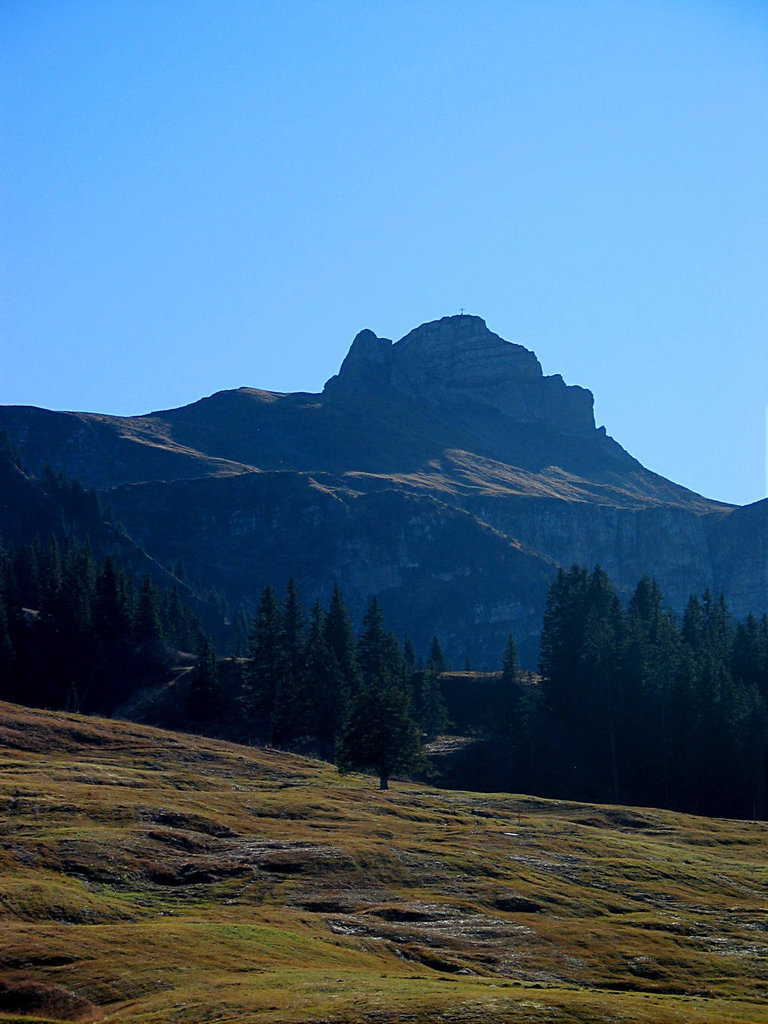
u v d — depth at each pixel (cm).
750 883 7906
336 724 14575
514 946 5722
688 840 10019
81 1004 4191
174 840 7312
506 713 15288
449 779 14150
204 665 15625
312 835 8012
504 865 7594
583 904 6800
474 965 5344
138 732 12481
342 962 5000
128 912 5644
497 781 14112
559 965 5469
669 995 5072
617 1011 4134
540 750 14538
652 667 14975
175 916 5694
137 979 4403
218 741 13100
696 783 13538
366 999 4081
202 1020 3888
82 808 7781
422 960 5338
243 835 7831
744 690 14638
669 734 14112
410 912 6194
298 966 4759
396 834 8506
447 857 7600
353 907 6231
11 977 4384
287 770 11775
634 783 13950
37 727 11581
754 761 13488
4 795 8006
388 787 11950
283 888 6494
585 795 13712
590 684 14888
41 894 5522
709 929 6406
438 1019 3869
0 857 6325
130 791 8850
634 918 6544
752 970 5556
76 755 10912
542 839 8988
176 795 8906
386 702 11912
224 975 4488
